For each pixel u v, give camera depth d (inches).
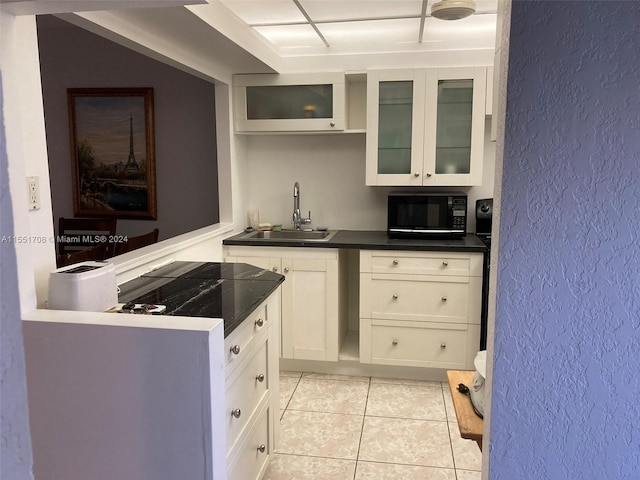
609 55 34.4
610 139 35.1
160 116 154.0
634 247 35.9
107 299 63.9
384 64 130.9
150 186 155.9
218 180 140.8
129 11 81.6
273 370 89.7
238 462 71.4
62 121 157.2
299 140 149.2
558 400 38.4
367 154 131.6
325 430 105.6
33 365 53.4
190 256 113.5
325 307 129.3
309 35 123.6
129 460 53.7
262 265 130.6
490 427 39.7
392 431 105.0
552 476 39.3
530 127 35.6
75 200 159.6
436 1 99.3
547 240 36.6
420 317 125.9
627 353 37.1
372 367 132.4
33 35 60.0
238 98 136.1
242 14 106.9
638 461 38.2
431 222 132.1
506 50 36.1
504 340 38.2
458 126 128.1
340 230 150.3
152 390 51.8
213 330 50.8
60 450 54.9
